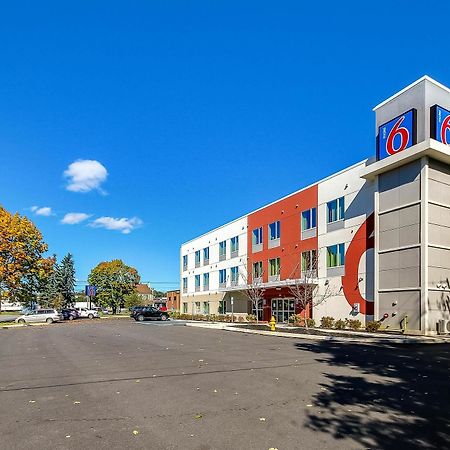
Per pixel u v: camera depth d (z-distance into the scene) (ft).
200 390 27.84
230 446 17.25
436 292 72.49
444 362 40.55
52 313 155.84
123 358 44.68
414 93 77.30
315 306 101.65
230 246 154.51
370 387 28.45
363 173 84.69
